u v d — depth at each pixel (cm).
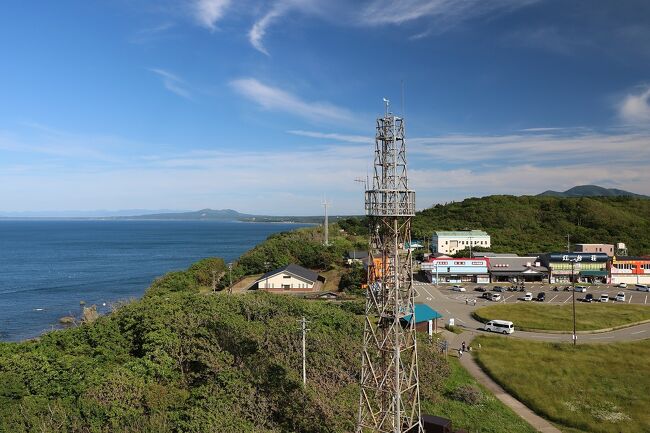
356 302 8319
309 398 4175
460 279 11988
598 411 4425
